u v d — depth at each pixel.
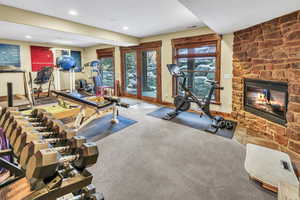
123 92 7.21
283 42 2.60
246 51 3.49
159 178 1.90
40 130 0.97
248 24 3.12
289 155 2.40
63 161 0.70
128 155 2.43
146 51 6.20
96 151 0.76
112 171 2.04
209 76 4.64
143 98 6.52
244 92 3.67
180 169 2.08
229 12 2.46
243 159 2.30
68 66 4.28
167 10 3.36
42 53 7.04
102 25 4.44
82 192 1.05
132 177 1.92
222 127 3.53
